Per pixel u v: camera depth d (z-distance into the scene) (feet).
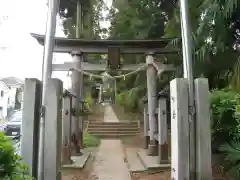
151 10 34.68
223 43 16.14
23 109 9.59
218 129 11.47
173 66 24.29
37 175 9.45
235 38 16.51
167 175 17.79
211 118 11.53
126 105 60.90
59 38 23.39
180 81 9.81
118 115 58.70
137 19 37.01
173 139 10.05
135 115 55.06
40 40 22.58
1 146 7.29
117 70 24.67
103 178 17.62
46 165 9.59
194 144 9.64
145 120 29.73
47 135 9.71
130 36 40.50
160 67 24.27
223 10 15.10
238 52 16.38
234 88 13.53
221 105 11.38
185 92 9.75
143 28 36.73
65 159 20.47
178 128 9.59
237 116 10.30
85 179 17.39
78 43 24.36
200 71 17.03
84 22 39.11
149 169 19.29
